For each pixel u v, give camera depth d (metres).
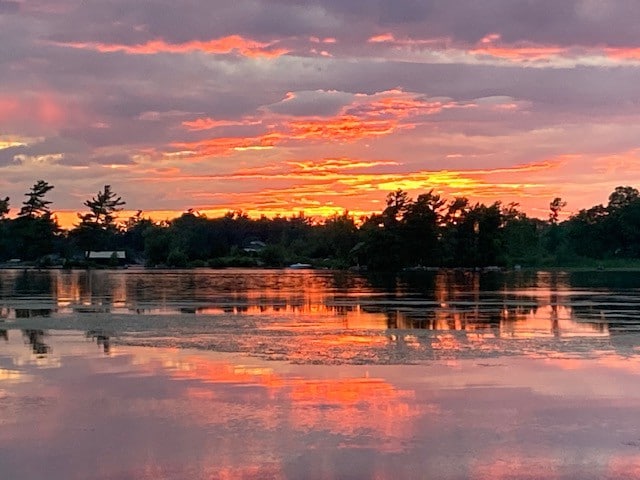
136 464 15.38
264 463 15.36
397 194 152.12
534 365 26.38
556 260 177.00
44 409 19.81
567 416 19.03
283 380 23.53
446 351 29.73
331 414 19.14
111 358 28.11
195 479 14.54
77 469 15.12
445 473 14.79
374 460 15.52
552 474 14.78
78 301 58.97
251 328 38.31
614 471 14.96
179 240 195.50
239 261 183.88
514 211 180.88
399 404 20.22
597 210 186.50
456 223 157.75
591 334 35.44
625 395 21.41
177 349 30.39
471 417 18.88
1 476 14.79
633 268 163.12
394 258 149.00
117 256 186.50
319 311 49.06
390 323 40.72
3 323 40.97
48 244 176.75
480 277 115.44
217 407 19.91
